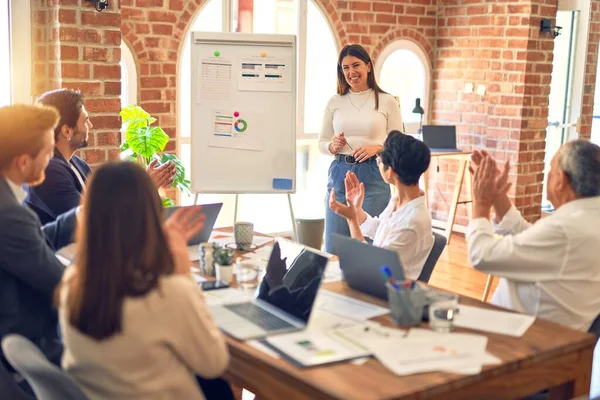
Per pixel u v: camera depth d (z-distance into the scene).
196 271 2.76
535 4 5.92
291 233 6.40
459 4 6.53
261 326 2.15
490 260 2.38
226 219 6.13
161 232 1.78
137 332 1.74
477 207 2.47
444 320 2.12
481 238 2.42
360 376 1.81
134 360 1.77
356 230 3.10
